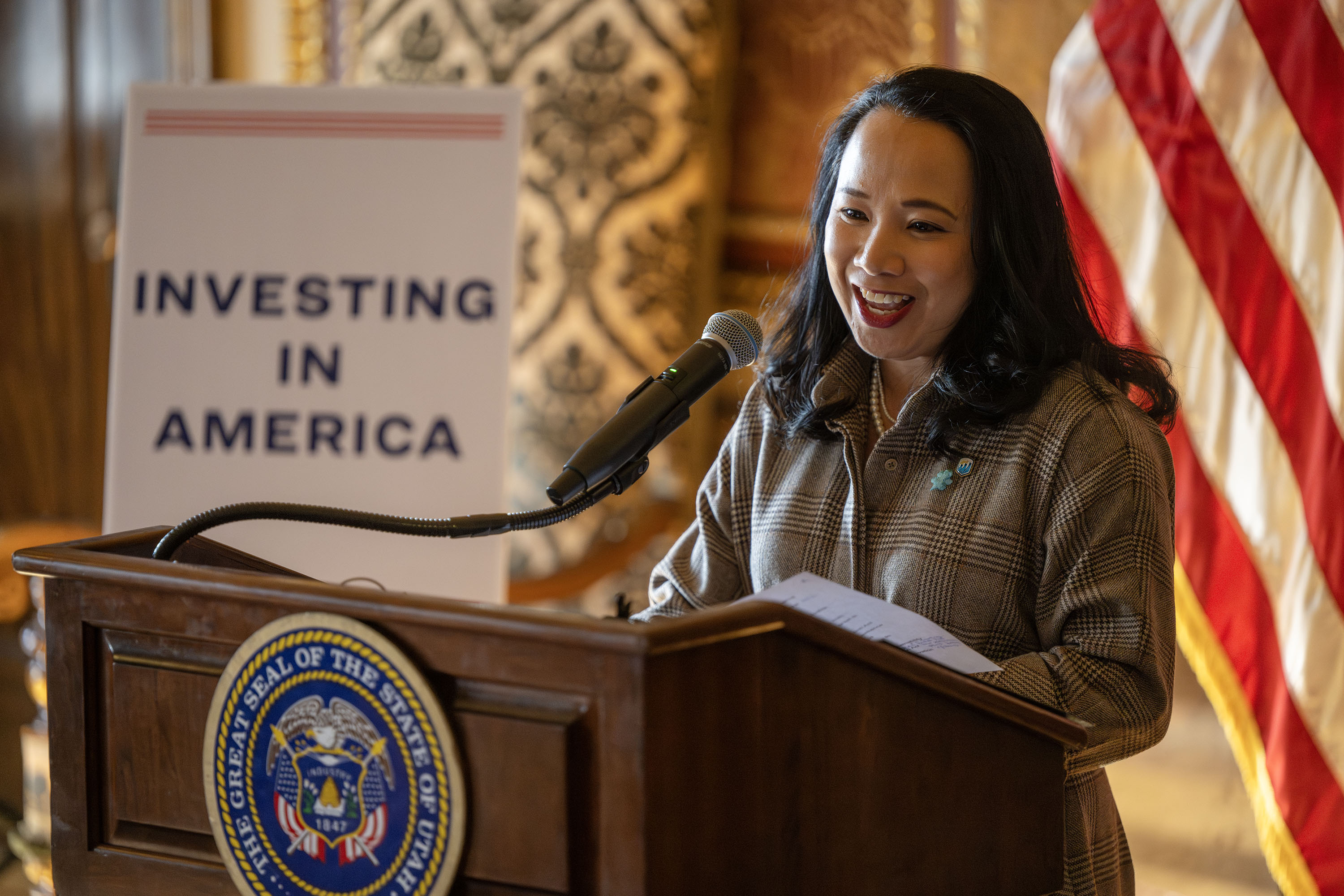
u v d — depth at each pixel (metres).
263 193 4.96
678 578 2.87
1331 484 4.12
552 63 6.35
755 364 2.88
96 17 7.59
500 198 4.88
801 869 1.71
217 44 7.30
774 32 6.17
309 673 1.68
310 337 4.91
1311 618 4.16
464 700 1.63
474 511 4.80
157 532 2.18
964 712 1.89
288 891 1.71
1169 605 2.33
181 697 1.83
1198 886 5.23
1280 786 4.22
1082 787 2.50
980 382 2.43
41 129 7.81
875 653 1.72
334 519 1.98
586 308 6.36
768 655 1.65
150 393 4.95
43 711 4.90
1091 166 4.61
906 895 1.83
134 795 1.88
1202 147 4.41
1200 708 5.21
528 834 1.59
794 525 2.63
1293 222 4.26
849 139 2.59
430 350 4.86
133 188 5.00
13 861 6.35
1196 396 4.43
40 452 8.11
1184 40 4.47
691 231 6.21
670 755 1.54
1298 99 4.24
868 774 1.77
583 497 2.05
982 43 5.66
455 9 6.54
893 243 2.36
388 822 1.65
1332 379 4.14
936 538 2.43
